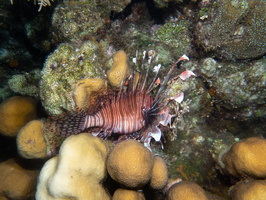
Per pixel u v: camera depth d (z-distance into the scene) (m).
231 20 0.62
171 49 0.69
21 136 0.48
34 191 0.60
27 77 0.71
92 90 0.50
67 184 0.36
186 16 0.73
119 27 0.76
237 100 0.64
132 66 0.62
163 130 0.57
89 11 0.58
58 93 0.47
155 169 0.41
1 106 0.57
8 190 0.57
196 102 0.66
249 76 0.63
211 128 0.69
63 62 0.49
